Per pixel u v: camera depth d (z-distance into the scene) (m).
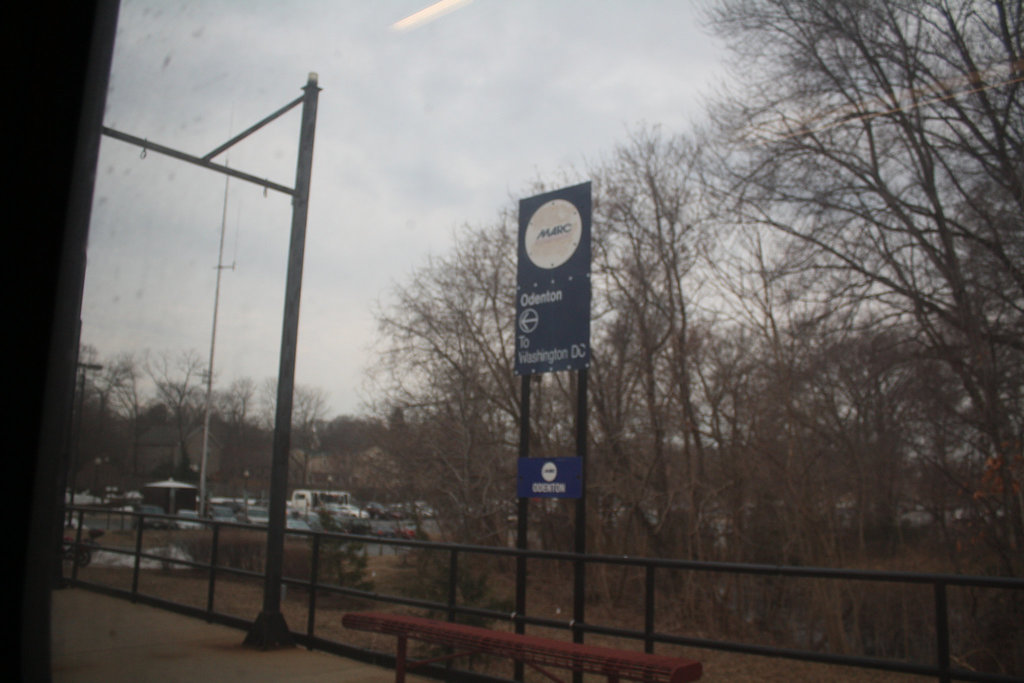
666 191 22.03
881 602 16.50
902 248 16.12
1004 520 13.96
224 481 36.06
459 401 22.98
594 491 20.83
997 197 14.14
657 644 14.36
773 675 12.47
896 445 17.55
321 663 7.23
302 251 8.89
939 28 14.77
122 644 7.61
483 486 22.17
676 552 19.84
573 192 7.49
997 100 13.95
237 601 11.45
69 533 12.74
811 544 18.08
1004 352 14.32
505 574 21.02
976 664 13.89
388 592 12.98
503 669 9.69
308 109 9.13
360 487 25.88
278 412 8.52
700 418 20.89
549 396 22.78
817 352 18.14
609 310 22.58
